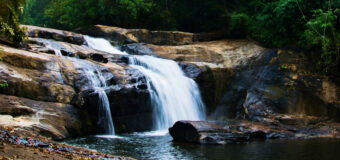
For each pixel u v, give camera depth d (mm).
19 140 7438
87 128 12922
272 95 18547
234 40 24281
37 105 11641
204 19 29125
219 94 19719
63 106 12422
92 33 22344
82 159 6863
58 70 13289
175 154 9984
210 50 21531
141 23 28078
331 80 18828
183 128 12273
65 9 30672
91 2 28500
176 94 17203
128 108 14508
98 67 14891
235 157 9805
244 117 18000
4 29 9680
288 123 16406
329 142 12750
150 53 20250
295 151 10812
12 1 9023
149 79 16062
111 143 11344
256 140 12953
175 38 22969
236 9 28188
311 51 20344
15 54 12344
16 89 11555
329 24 19688
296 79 19094
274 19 22922
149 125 15281
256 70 20344
